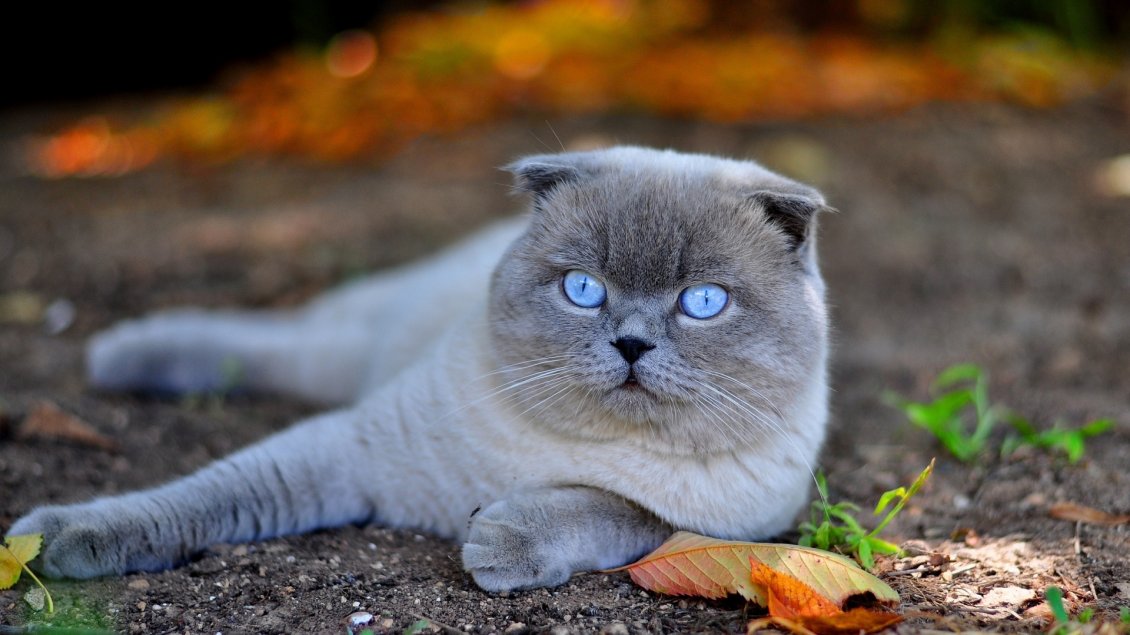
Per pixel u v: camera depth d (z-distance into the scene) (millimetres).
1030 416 880
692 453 704
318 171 1496
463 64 1720
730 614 665
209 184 1479
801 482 735
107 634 615
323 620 662
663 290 692
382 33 1927
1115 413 874
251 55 2199
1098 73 1843
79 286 1125
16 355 982
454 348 744
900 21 1950
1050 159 1466
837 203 1290
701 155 768
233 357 927
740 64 1688
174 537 706
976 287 1110
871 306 1078
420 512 737
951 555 715
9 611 666
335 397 931
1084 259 1169
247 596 679
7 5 2158
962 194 1348
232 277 1151
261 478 723
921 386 941
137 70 2219
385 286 972
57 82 2213
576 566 693
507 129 1530
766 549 665
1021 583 688
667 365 686
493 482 716
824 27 1985
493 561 673
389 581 690
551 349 700
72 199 1452
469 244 935
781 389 705
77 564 687
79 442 825
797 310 708
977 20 1958
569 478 708
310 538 728
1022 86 1698
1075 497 771
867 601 666
